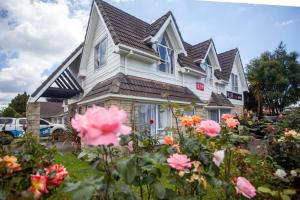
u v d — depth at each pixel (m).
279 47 23.89
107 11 10.41
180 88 11.93
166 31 11.73
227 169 2.03
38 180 1.14
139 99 8.53
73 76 12.09
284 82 21.56
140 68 9.98
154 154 1.48
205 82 14.70
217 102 14.36
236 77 19.41
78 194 1.04
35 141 2.42
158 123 9.87
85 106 10.86
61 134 9.77
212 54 15.45
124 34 9.67
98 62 11.38
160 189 1.29
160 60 10.66
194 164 1.55
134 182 1.30
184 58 13.20
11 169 1.32
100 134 0.88
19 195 1.08
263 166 2.98
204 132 1.78
